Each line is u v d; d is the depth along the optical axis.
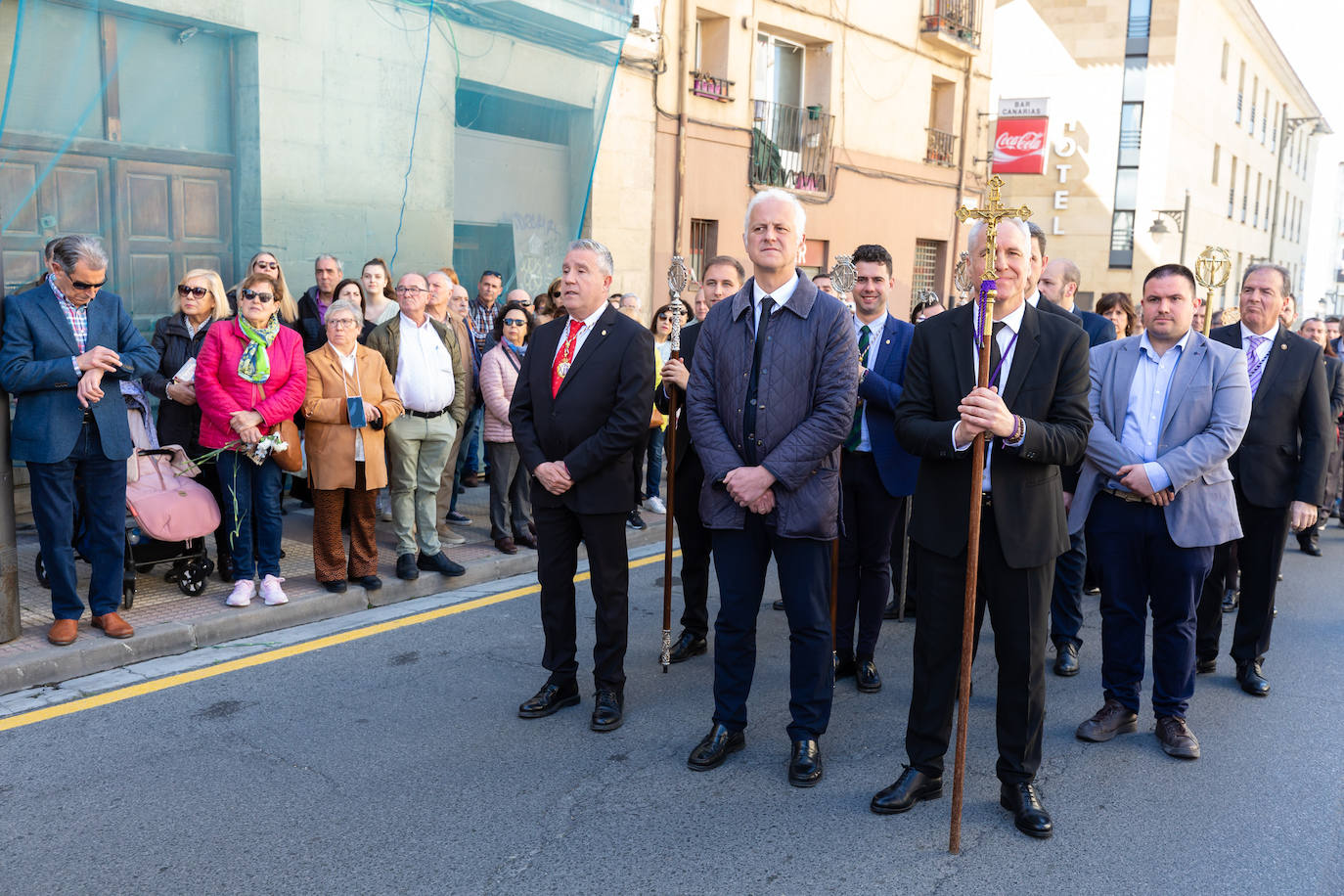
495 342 6.70
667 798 3.50
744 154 12.27
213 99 6.75
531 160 8.69
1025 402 3.21
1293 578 7.09
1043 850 3.20
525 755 3.81
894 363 4.57
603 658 4.11
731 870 3.05
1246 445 4.60
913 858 3.14
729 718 3.81
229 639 4.97
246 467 5.17
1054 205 26.12
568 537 4.14
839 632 4.67
